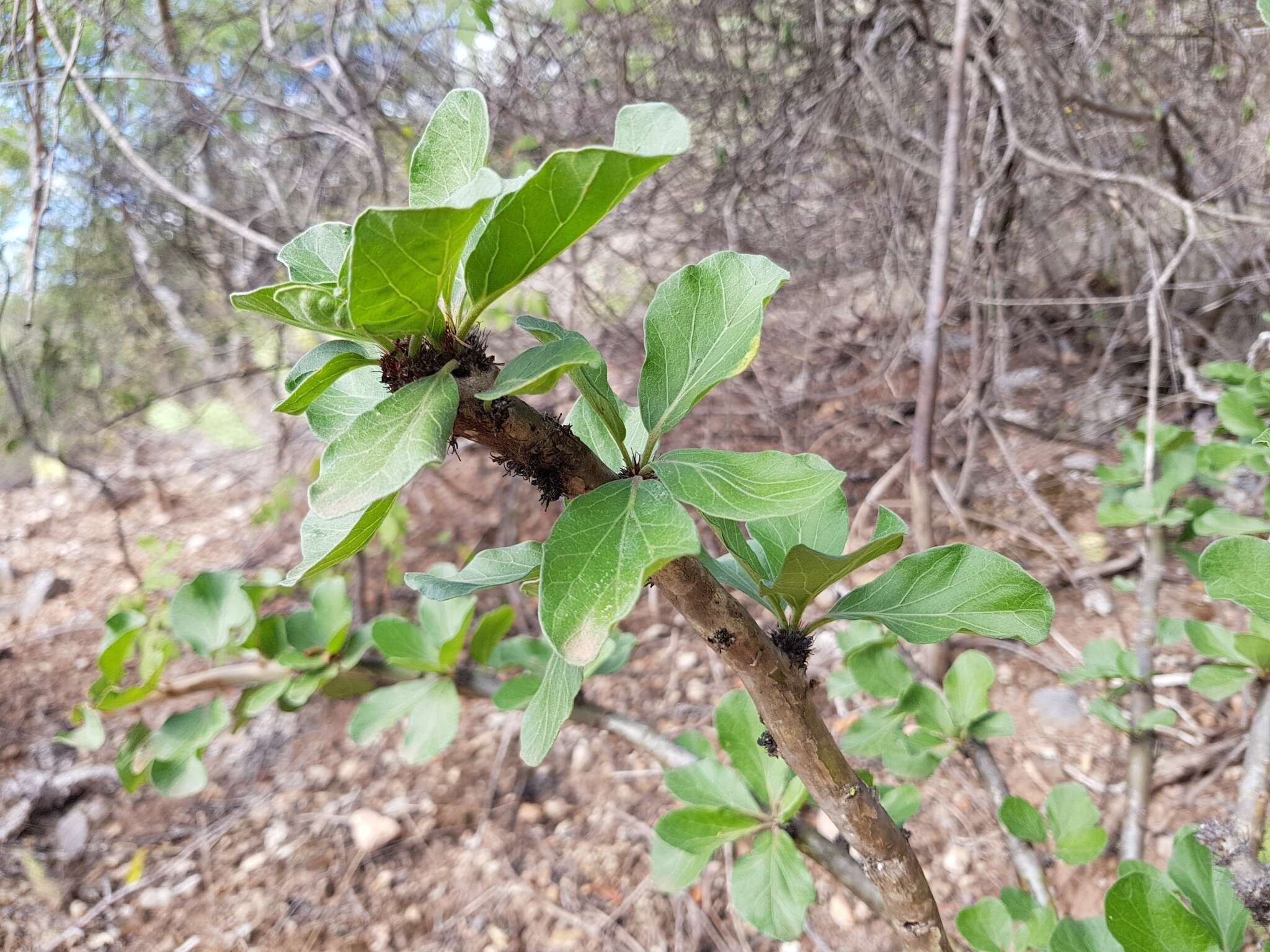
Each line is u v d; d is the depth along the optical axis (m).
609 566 0.20
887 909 0.32
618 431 0.24
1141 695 0.57
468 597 0.58
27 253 0.85
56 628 1.07
